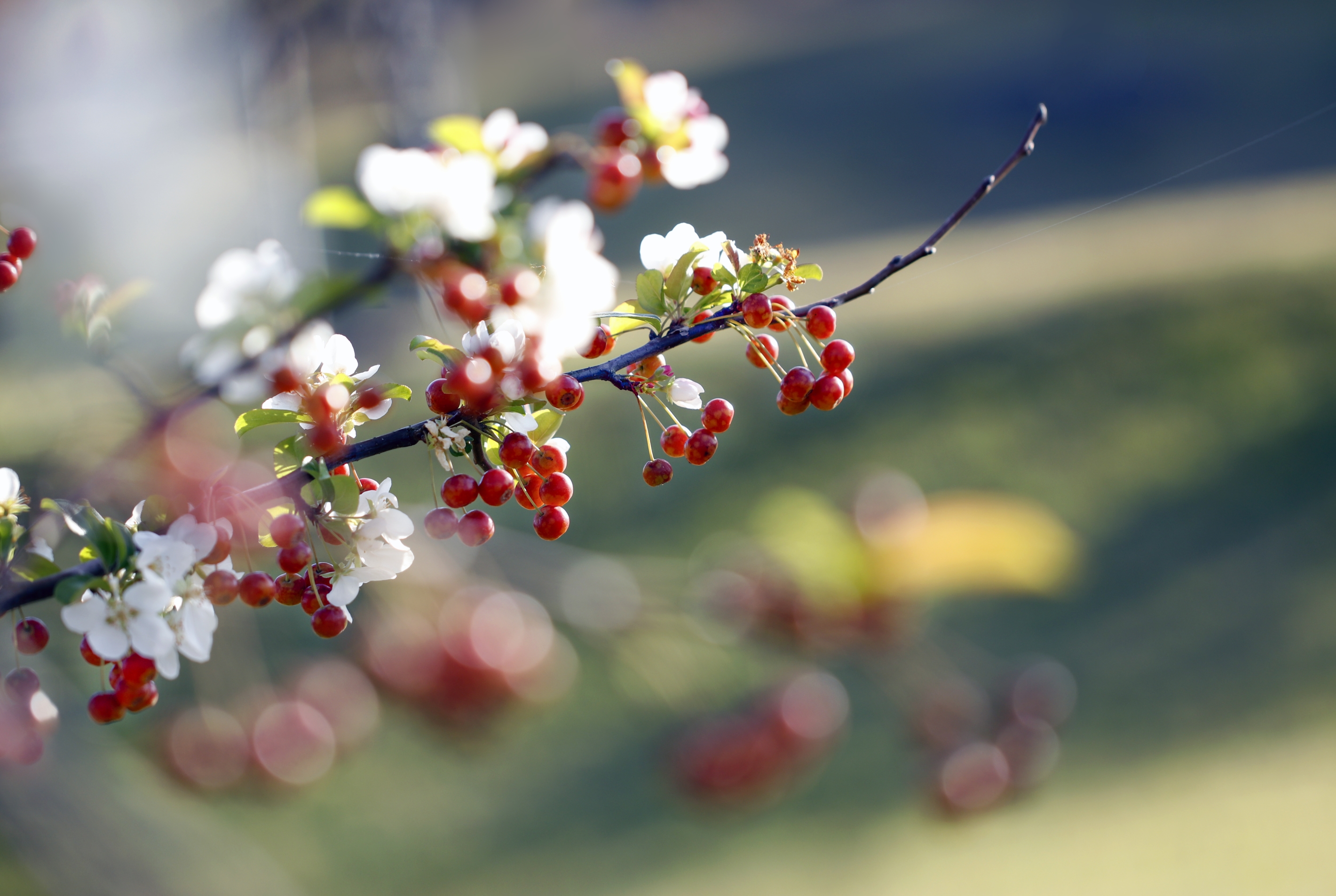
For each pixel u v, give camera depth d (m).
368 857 3.54
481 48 12.45
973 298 6.38
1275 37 10.09
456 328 1.30
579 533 4.76
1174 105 9.41
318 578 1.09
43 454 1.62
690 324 1.11
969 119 10.23
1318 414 5.09
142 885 1.48
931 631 4.25
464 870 3.51
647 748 3.92
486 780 3.94
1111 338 5.75
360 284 1.33
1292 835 3.28
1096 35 10.72
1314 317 5.57
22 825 1.40
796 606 2.33
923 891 3.32
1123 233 7.05
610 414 5.24
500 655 2.28
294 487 1.09
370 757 3.96
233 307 1.33
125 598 1.07
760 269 1.11
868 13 14.27
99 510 1.35
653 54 14.18
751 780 2.32
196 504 1.09
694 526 4.82
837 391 1.10
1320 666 4.04
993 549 2.33
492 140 1.37
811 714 2.38
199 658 1.08
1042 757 2.48
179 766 2.10
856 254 7.36
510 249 1.32
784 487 4.99
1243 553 4.61
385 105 2.09
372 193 1.31
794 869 3.53
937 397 5.53
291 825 3.58
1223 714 3.95
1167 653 4.21
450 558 2.04
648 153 1.39
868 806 3.74
